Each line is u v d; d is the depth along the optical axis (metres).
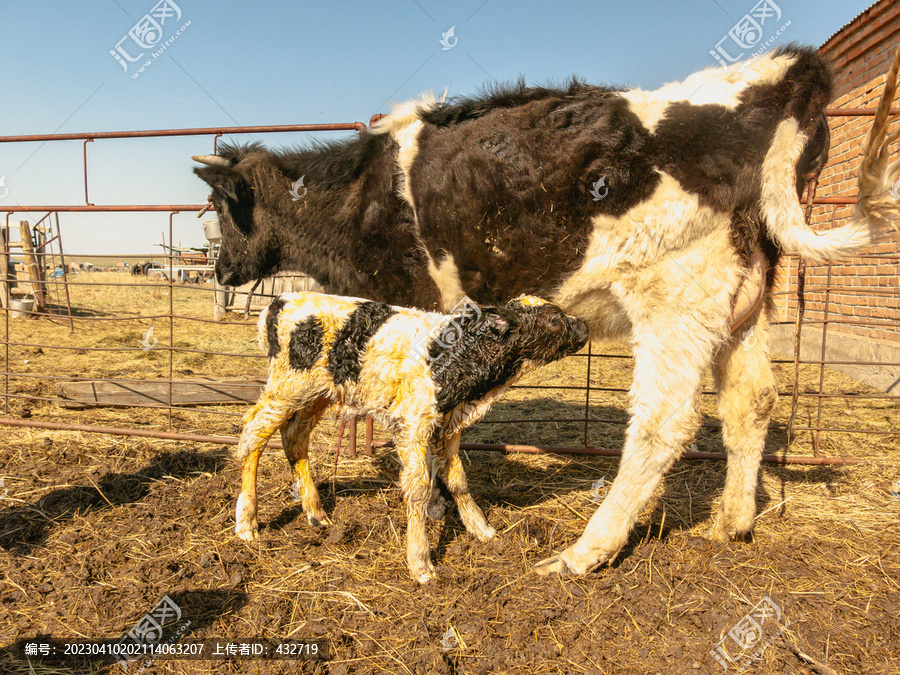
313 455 4.50
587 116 2.98
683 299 2.94
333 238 3.79
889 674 2.31
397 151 3.44
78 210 4.86
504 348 3.03
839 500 3.87
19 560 3.01
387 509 3.61
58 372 6.82
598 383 6.89
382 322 3.03
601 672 2.29
